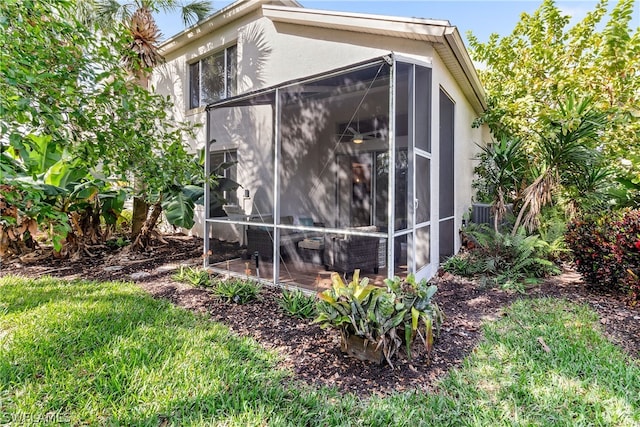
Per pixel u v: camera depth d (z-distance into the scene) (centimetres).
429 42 516
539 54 912
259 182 832
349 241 526
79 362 277
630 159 717
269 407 227
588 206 637
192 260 705
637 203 590
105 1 828
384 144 773
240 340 329
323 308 310
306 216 841
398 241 547
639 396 236
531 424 210
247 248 685
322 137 838
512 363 284
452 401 236
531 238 554
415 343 314
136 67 398
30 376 257
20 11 283
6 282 516
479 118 905
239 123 870
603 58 795
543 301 439
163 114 410
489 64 1085
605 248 457
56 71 315
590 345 315
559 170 595
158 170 397
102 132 346
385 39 570
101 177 629
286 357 302
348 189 834
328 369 282
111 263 673
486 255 579
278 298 461
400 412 224
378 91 627
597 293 471
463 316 396
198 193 703
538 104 812
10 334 328
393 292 307
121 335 328
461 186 780
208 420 213
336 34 642
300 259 636
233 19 848
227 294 456
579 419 214
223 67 898
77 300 434
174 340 322
